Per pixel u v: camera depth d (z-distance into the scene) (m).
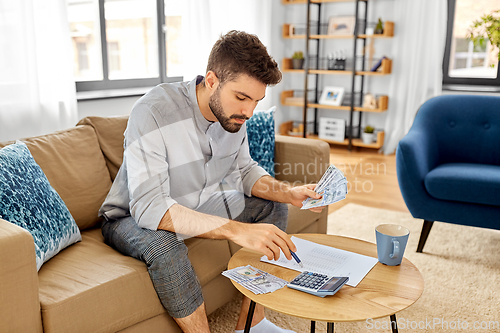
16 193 1.16
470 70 4.36
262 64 1.12
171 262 1.16
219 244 1.44
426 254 2.16
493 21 2.86
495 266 2.03
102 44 3.10
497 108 2.37
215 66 1.16
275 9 4.77
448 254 2.16
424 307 1.67
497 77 4.22
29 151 1.39
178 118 1.29
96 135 1.68
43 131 2.37
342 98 4.71
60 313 1.00
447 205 2.08
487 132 2.37
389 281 1.08
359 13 4.62
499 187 1.94
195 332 1.21
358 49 4.68
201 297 1.23
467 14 4.25
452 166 2.25
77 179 1.51
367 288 1.04
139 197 1.21
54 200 1.31
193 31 3.27
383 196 3.14
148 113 1.25
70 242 1.33
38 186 1.26
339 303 0.98
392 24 4.33
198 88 1.30
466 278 1.91
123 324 1.13
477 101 2.42
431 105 2.49
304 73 5.08
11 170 1.19
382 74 4.30
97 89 3.10
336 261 1.19
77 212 1.48
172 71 3.86
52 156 1.48
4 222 0.99
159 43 3.50
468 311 1.64
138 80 3.38
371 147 4.82
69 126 2.47
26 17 2.18
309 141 2.12
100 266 1.19
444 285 1.84
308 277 1.07
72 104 2.46
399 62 4.42
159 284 1.17
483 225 2.03
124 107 3.00
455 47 4.38
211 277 1.39
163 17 3.46
